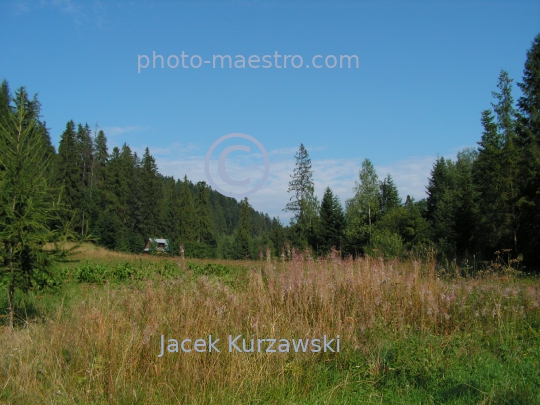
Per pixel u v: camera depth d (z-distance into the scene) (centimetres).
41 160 755
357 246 3425
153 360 504
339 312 636
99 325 540
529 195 2544
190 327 545
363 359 548
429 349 556
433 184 5503
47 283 783
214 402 441
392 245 2472
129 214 4828
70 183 4869
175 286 701
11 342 537
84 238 789
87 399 436
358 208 4081
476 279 878
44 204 737
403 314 682
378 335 602
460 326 672
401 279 771
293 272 740
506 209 2673
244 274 844
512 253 2533
